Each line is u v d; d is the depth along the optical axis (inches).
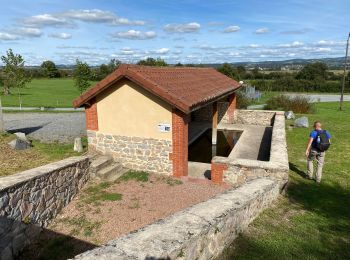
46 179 319.9
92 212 335.0
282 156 384.8
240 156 541.6
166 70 526.9
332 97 1843.0
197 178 420.5
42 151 555.8
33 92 1846.7
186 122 424.2
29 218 293.9
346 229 239.6
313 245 208.4
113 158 467.5
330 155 508.7
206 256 174.9
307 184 367.9
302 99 1108.5
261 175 348.2
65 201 355.3
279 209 281.6
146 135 437.7
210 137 714.8
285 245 205.9
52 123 856.3
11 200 271.9
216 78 771.4
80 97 449.4
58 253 271.4
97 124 466.6
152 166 442.9
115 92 443.2
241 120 829.8
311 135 367.6
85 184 406.9
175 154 423.5
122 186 399.9
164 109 418.6
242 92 1171.3
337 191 344.2
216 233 181.6
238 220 214.4
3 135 600.7
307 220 255.6
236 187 270.5
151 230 164.1
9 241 270.5
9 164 472.4
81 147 558.9
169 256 142.6
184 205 340.5
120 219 316.2
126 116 444.8
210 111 835.4
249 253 193.5
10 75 1288.1
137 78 400.5
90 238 288.5
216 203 215.5
